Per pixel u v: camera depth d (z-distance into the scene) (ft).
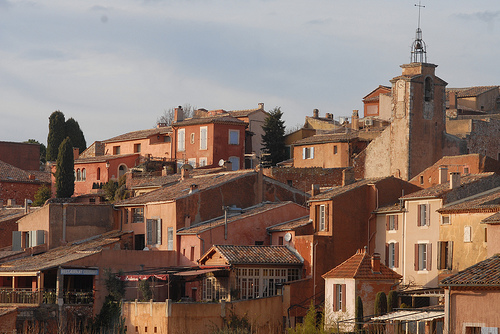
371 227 422.00
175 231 444.14
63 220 482.69
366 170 574.56
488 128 578.66
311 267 404.77
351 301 364.58
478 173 446.19
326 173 578.66
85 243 469.98
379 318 311.27
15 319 386.32
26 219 503.61
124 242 469.16
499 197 367.66
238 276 396.57
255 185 471.62
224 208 457.68
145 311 378.94
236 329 356.38
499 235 300.61
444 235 380.17
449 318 254.47
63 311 409.49
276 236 435.94
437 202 389.19
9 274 437.17
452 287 254.47
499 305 244.83
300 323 378.53
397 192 428.15
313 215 427.74
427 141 548.31
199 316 368.89
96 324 411.13
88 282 439.63
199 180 495.41
